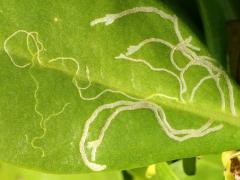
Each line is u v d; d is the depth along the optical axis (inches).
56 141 5.4
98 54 5.7
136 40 5.7
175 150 5.5
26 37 5.6
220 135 5.6
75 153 5.4
